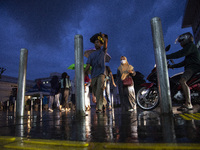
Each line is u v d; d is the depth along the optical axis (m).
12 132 1.39
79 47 2.95
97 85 3.71
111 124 1.64
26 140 1.03
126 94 4.39
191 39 3.48
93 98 5.57
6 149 0.88
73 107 8.59
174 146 0.75
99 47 4.05
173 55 3.41
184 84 3.34
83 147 0.84
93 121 2.00
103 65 3.72
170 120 1.69
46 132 1.33
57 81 7.91
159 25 2.40
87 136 1.10
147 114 2.63
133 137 1.00
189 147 0.73
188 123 1.45
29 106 14.57
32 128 1.60
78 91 2.83
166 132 1.10
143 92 4.32
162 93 2.25
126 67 4.55
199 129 1.15
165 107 2.22
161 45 2.35
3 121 2.45
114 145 0.81
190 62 3.41
